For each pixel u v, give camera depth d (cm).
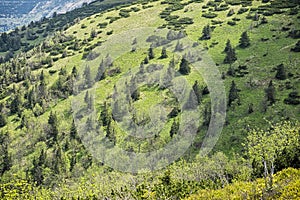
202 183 5959
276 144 5188
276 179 4234
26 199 4916
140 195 5425
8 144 13275
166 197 5250
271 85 10969
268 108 10481
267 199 3738
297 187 3656
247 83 12125
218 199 4478
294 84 11375
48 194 6700
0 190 4891
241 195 4000
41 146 12606
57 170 10744
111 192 6366
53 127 12800
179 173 7569
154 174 7556
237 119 10344
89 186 7112
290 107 10281
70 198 6756
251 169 6862
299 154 5375
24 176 11206
